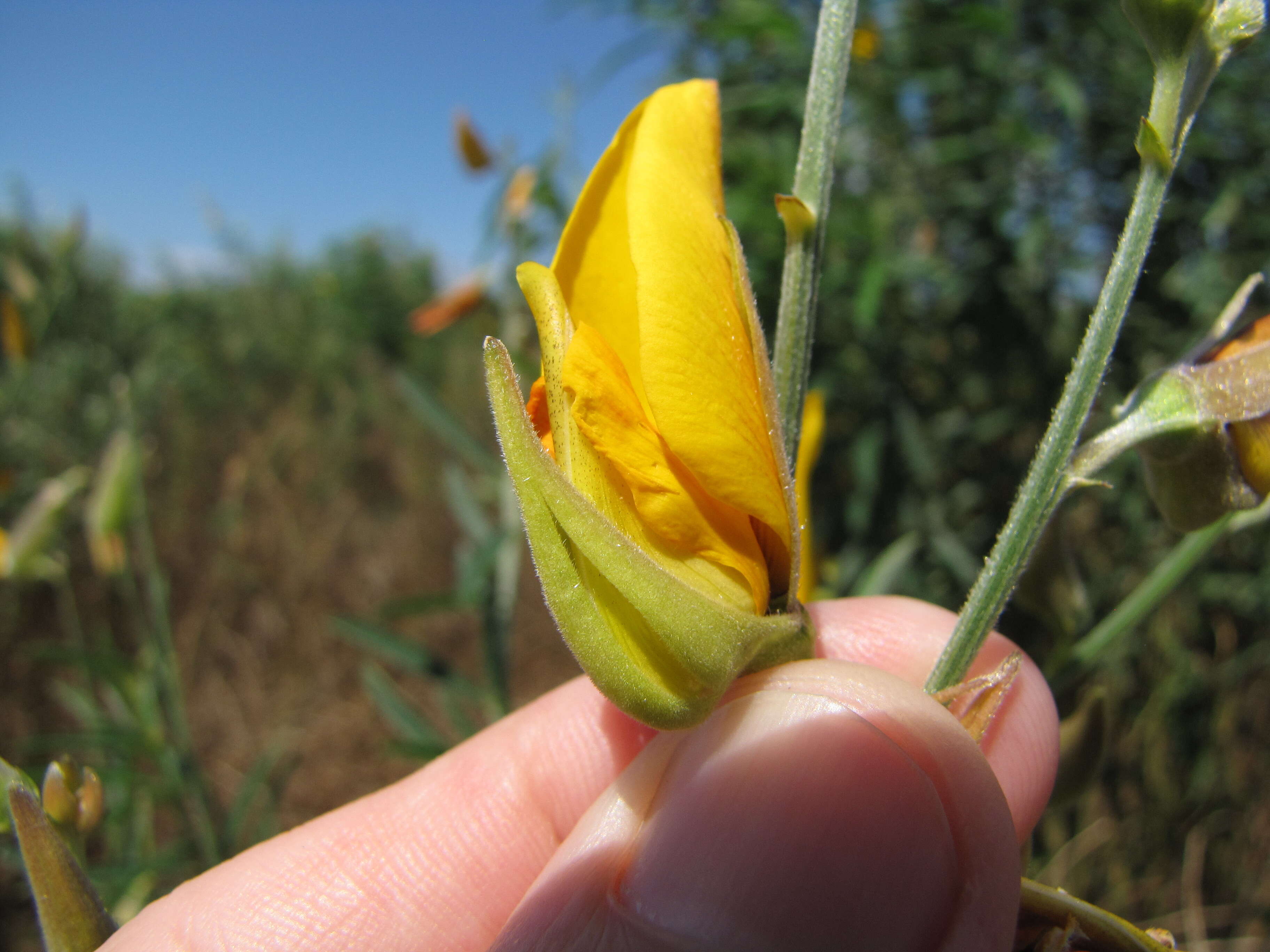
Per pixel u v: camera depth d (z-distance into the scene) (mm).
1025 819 53
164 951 56
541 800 63
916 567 130
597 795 63
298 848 61
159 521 258
